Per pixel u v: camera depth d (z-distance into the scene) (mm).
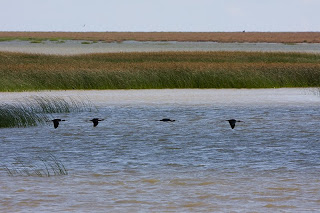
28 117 20922
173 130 19703
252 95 31828
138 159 14812
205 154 15445
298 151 15773
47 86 35594
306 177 12656
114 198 11078
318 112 24391
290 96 31266
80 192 11523
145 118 22750
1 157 15148
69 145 16938
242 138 17984
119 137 18328
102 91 34625
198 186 11969
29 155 15406
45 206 10555
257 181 12336
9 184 12164
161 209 10359
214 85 36406
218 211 10227
